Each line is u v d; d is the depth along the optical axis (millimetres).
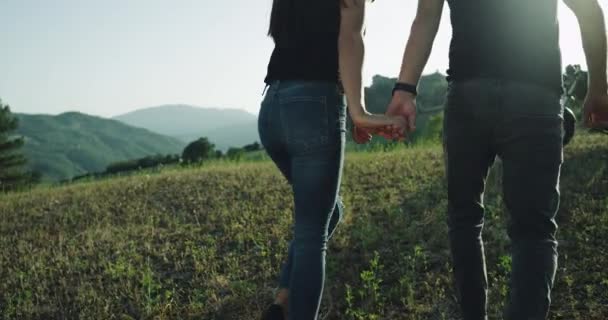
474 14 2531
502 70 2455
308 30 2840
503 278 4453
